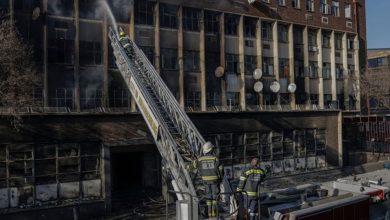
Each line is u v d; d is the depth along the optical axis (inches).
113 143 832.9
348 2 1472.7
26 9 807.1
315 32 1355.8
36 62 812.6
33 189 749.3
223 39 1102.4
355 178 420.5
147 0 966.4
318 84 1350.9
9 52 655.1
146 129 884.6
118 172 1037.2
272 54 1229.7
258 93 1179.3
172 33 1010.1
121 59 692.7
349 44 1469.0
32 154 749.9
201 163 348.8
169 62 1003.3
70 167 791.1
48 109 816.3
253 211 315.6
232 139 1046.4
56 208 746.8
